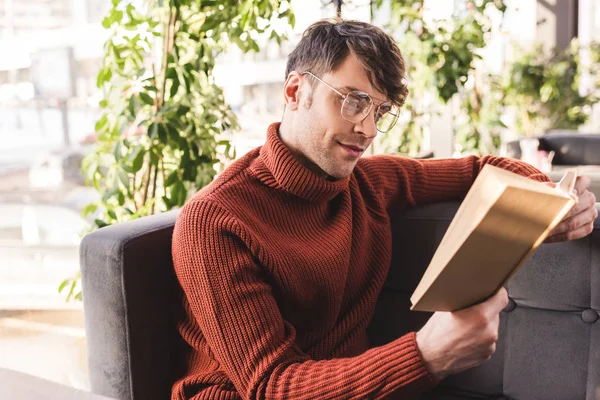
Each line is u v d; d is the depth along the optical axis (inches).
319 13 90.8
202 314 41.0
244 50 74.9
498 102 179.5
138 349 46.0
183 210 43.6
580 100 190.4
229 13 69.1
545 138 136.8
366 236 51.6
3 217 86.9
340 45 43.5
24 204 87.4
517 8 167.6
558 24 209.2
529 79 184.9
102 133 69.7
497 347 50.9
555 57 195.2
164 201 68.7
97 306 46.6
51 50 83.6
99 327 46.8
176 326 47.1
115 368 46.3
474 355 33.3
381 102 44.2
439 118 132.9
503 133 186.5
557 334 48.6
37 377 31.3
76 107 86.6
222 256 40.8
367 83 43.3
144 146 66.9
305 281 44.6
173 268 48.4
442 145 134.7
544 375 48.9
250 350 39.3
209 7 69.7
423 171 57.2
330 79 43.6
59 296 90.8
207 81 72.3
